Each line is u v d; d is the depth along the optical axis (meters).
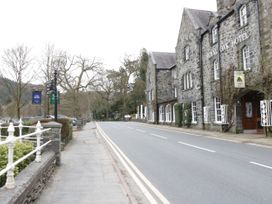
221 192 7.23
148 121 51.28
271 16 19.72
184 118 34.19
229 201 6.50
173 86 46.56
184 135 23.91
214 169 9.99
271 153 13.34
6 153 7.20
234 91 23.81
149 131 28.92
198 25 31.41
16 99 29.91
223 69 25.70
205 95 29.50
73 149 15.91
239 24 23.34
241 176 8.88
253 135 21.28
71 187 7.79
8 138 5.41
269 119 19.70
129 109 73.88
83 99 49.06
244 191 7.27
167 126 38.16
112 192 7.26
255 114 24.69
